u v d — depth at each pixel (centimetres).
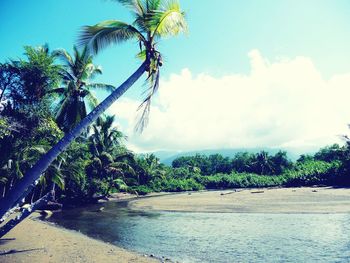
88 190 3975
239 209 2581
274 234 1505
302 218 1925
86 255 1184
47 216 2683
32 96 1458
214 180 7175
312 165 6138
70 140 738
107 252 1237
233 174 7600
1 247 1317
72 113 2088
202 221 2050
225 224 1883
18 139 1498
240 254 1178
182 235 1609
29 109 1401
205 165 10912
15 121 1316
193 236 1570
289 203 2808
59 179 2148
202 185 7131
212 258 1140
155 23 880
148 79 953
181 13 961
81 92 2145
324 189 4341
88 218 2481
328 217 1908
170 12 860
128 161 5119
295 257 1099
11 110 1366
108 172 4419
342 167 5150
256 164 9188
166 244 1411
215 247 1309
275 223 1808
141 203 3697
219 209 2658
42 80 1456
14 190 662
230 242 1391
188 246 1353
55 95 1862
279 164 8988
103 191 4488
